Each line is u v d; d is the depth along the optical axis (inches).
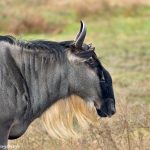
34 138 1222.3
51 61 1000.2
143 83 1904.5
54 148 1194.6
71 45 997.8
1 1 3922.2
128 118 1254.3
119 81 1941.4
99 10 3814.0
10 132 997.2
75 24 3486.7
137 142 1201.4
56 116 1022.4
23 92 989.8
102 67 1016.2
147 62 2348.7
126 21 3486.7
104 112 1021.2
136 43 2824.8
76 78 1003.3
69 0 3973.9
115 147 1163.9
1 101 977.5
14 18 3366.1
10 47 991.0
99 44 2790.4
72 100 1018.1
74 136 1045.8
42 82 1001.5
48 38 3063.5
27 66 995.9
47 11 3742.6
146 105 1438.2
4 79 979.3
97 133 1179.9
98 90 1011.9
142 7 3885.3
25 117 999.6
